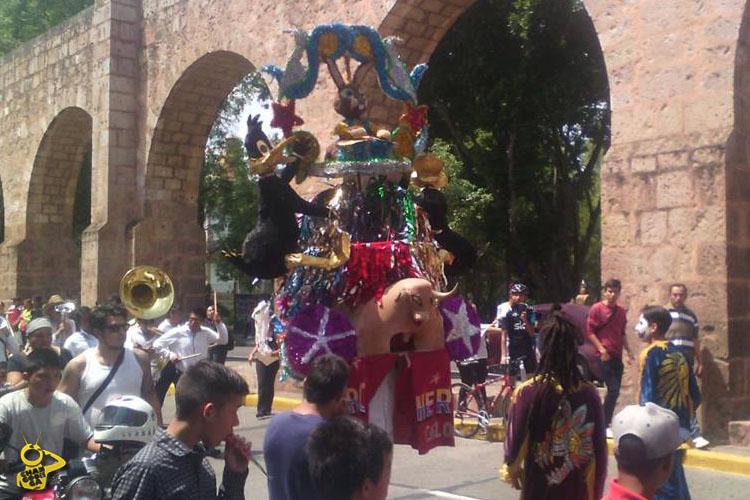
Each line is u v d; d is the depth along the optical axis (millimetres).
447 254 5230
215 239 39000
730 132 9672
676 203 10055
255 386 15602
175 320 12211
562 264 24125
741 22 9641
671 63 10219
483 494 8227
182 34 17875
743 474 8727
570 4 19281
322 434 3006
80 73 20547
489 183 22484
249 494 8227
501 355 12562
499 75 20844
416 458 9961
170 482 3666
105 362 6312
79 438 5598
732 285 9695
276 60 15484
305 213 4766
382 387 4785
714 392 9633
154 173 19109
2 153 24766
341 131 5020
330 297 4832
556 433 4504
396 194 5027
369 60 5156
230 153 35250
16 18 33781
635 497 3406
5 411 5395
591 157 23641
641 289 10336
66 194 23906
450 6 13625
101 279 18719
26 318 19812
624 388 10422
